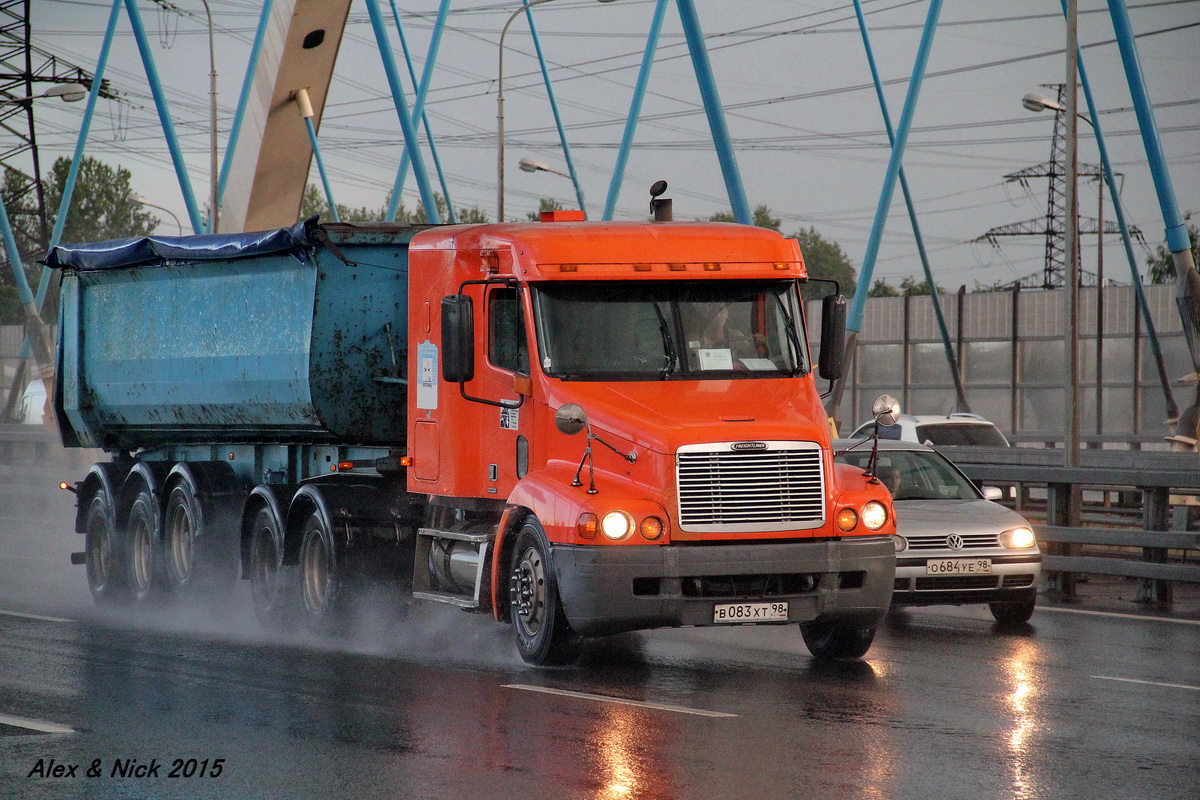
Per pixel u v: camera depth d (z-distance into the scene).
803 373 26.28
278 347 32.41
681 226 27.19
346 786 16.66
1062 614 34.31
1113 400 121.69
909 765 17.70
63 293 41.62
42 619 34.03
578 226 26.95
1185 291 76.38
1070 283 47.97
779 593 24.44
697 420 24.44
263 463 35.97
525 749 18.58
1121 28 73.12
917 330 132.38
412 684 23.84
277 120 113.62
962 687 23.67
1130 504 57.38
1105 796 16.25
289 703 22.02
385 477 31.34
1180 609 35.34
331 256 31.16
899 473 35.06
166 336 36.97
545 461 25.64
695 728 19.97
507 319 26.77
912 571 31.00
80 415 41.16
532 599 25.44
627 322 26.02
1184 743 19.20
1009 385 127.19
